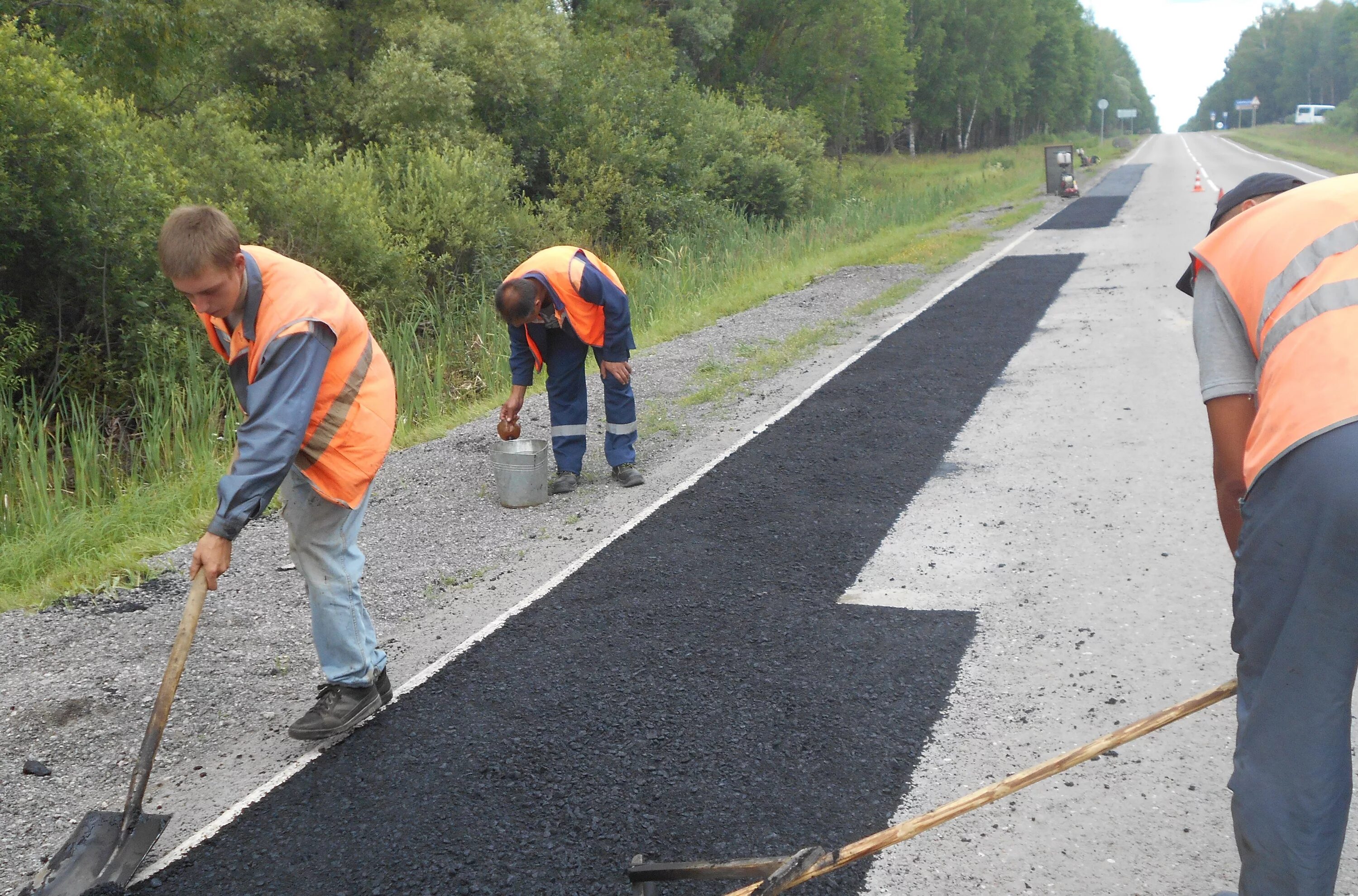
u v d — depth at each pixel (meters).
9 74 9.02
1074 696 3.36
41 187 9.26
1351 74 104.31
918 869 2.59
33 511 6.01
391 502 5.94
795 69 35.78
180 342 9.80
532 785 3.02
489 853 2.72
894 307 11.80
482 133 18.00
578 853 2.70
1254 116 134.62
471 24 18.92
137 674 3.88
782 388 8.23
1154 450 5.95
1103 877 2.53
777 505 5.45
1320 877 1.86
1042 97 77.19
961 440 6.49
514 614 4.25
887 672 3.59
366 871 2.68
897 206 23.78
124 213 9.66
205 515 5.76
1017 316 10.59
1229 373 1.99
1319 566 1.71
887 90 39.91
